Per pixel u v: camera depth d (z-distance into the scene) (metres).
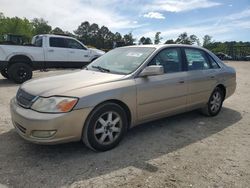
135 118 4.22
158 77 4.50
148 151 3.96
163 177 3.23
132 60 4.61
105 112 3.80
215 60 5.92
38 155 3.73
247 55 30.83
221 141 4.43
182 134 4.71
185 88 4.95
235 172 3.39
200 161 3.68
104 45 95.31
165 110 4.67
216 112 5.90
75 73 4.57
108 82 3.94
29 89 3.81
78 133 3.56
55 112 3.40
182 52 5.14
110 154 3.82
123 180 3.15
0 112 5.79
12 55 10.24
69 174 3.25
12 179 3.11
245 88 9.72
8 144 4.06
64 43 12.18
